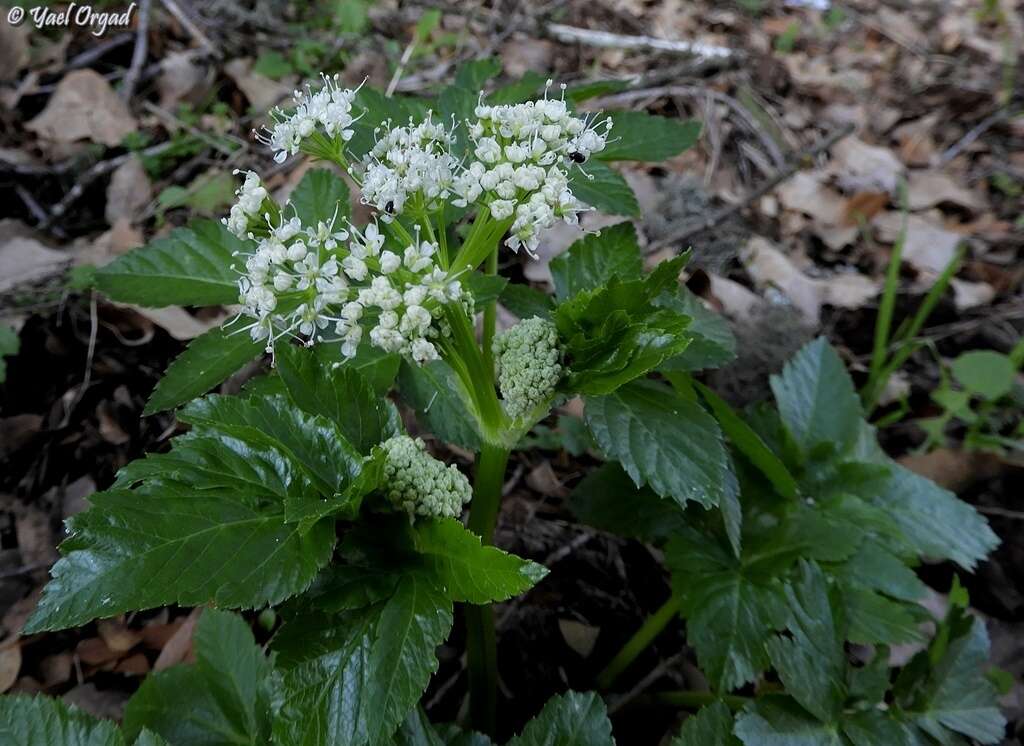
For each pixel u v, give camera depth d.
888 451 0.37
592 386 0.17
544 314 0.21
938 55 0.69
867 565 0.23
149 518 0.15
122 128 0.41
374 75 0.48
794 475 0.26
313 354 0.18
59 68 0.44
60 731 0.16
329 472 0.17
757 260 0.42
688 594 0.22
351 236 0.17
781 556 0.23
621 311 0.17
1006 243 0.48
